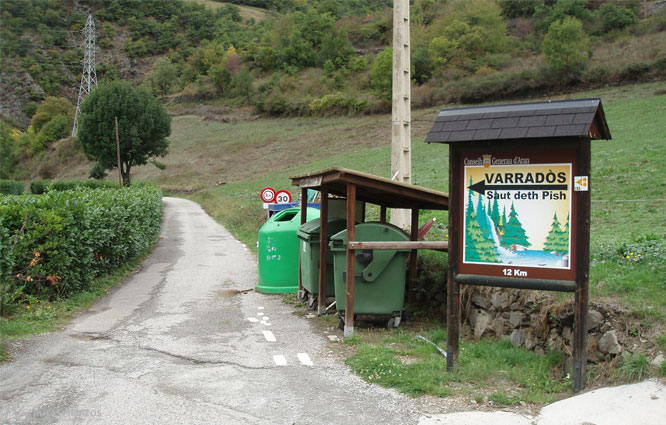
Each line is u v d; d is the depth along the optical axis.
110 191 14.65
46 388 5.32
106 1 189.50
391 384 5.36
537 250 5.12
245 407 4.85
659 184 16.38
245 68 118.56
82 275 10.21
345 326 7.19
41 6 177.50
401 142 10.59
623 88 58.81
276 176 55.19
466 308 7.23
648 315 5.08
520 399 4.87
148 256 16.55
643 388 4.54
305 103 93.81
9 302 8.09
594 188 17.45
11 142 112.00
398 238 7.38
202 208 40.03
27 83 153.88
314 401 4.98
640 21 88.94
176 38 180.25
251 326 7.96
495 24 99.69
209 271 13.70
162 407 4.84
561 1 97.38
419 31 110.75
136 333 7.57
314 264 8.91
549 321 5.79
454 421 4.50
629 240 8.49
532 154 5.14
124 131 56.97
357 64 117.25
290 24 147.25
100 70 167.38
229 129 92.75
